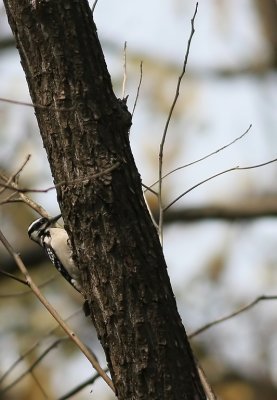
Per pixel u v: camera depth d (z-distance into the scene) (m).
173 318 9.11
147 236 9.14
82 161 9.12
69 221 9.23
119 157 9.16
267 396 22.33
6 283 20.52
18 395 18.38
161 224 10.02
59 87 9.21
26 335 19.34
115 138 9.22
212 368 22.38
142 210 9.19
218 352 22.47
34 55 9.31
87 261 9.16
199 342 22.25
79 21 9.31
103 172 8.87
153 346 8.97
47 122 9.27
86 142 9.13
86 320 19.17
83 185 9.08
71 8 9.30
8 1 9.45
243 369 22.61
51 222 10.59
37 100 9.34
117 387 9.14
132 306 9.01
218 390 22.08
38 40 9.27
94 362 9.53
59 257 12.72
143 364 8.97
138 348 8.98
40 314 19.62
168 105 21.56
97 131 9.15
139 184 9.27
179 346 9.06
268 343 22.66
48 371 18.59
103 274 9.07
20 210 19.50
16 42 9.49
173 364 8.98
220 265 22.28
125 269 9.02
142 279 9.02
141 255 9.06
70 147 9.16
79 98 9.17
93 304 9.18
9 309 19.95
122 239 9.04
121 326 9.02
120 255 9.04
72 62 9.22
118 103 9.40
